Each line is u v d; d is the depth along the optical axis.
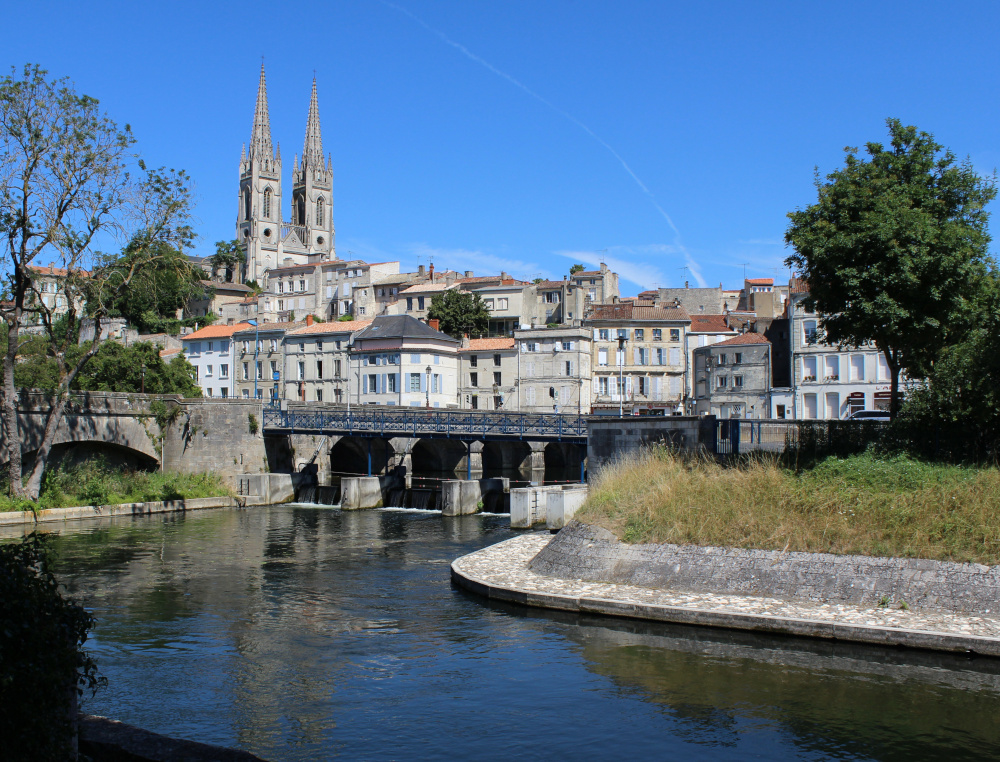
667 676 18.70
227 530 45.31
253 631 23.69
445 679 19.14
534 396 89.38
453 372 93.44
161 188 47.94
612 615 23.22
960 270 28.39
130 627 24.25
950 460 27.70
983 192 31.08
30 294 47.12
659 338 91.12
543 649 20.98
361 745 15.55
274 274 140.88
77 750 10.12
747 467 29.77
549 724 16.39
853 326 30.62
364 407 72.25
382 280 125.69
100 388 71.38
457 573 29.09
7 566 9.42
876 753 14.87
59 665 9.30
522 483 64.25
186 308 132.25
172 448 59.91
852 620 20.45
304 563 34.78
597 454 38.22
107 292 47.47
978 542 21.53
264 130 179.88
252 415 64.44
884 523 23.11
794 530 23.94
